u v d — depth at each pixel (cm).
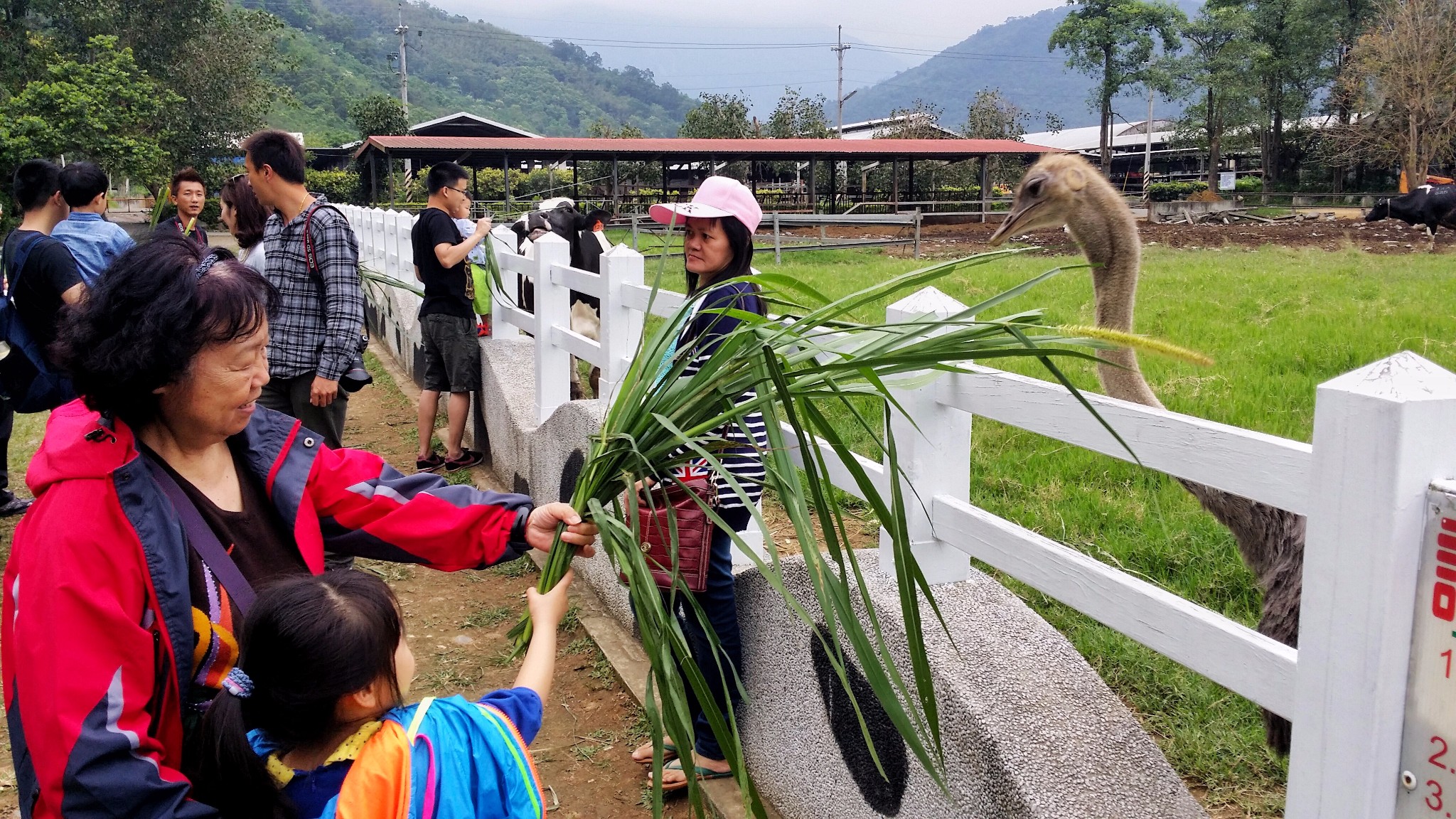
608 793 343
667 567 293
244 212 520
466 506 222
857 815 285
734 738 195
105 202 518
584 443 448
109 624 165
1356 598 167
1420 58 3775
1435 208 2534
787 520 545
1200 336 889
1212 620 203
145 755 166
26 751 169
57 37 3584
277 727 166
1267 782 305
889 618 267
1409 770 166
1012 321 204
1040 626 267
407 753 166
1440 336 859
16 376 487
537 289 571
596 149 3225
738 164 4559
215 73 3659
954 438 287
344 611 163
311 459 209
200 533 185
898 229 3167
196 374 177
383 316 1138
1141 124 6575
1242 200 4272
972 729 236
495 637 457
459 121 5006
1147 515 479
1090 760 228
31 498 637
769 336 213
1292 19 4653
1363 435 164
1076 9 5266
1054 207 397
